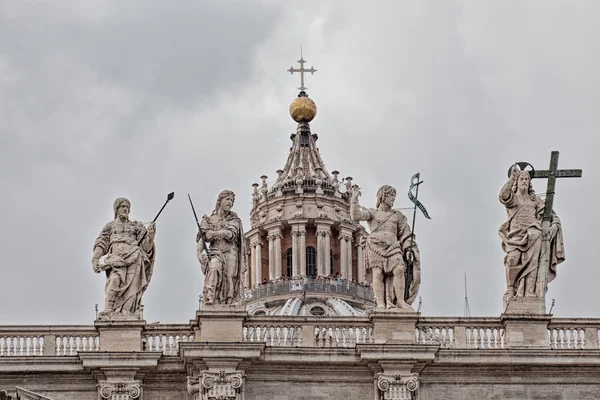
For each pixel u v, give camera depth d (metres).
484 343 130.62
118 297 129.88
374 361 127.81
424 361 127.81
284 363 127.94
